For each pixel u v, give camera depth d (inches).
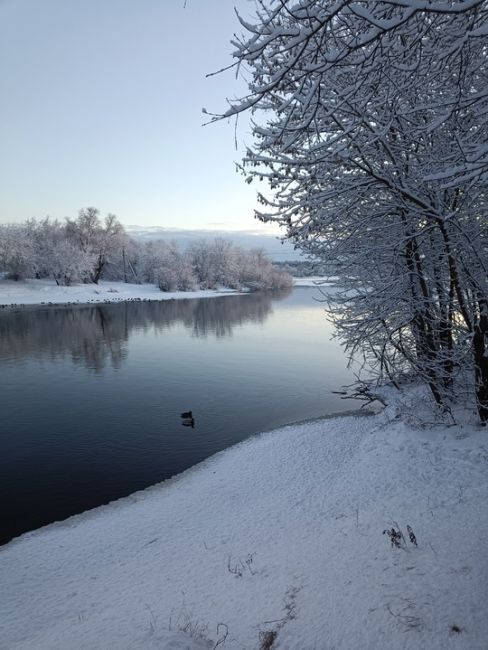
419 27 191.6
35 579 324.5
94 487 481.1
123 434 634.2
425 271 445.1
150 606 253.0
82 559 345.4
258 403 753.6
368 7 180.7
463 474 328.2
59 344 1382.9
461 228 352.2
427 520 274.8
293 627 203.6
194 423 669.3
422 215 357.1
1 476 512.4
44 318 2047.2
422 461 368.8
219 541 331.6
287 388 834.8
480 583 202.8
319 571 247.4
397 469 369.1
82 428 663.1
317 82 151.9
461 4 124.3
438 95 289.4
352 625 196.1
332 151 220.7
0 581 327.0
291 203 313.0
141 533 373.7
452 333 455.2
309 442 533.0
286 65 150.1
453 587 204.2
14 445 604.7
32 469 530.6
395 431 447.5
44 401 801.6
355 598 214.2
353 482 376.8
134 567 317.4
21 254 3191.4
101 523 403.9
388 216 406.9
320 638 192.9
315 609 213.3
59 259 3189.0
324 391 801.6
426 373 444.5
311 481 414.9
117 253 3897.6
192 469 508.4
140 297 3147.1
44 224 3823.8
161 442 601.0
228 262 4138.8
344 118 300.0
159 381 922.7
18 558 356.8
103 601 276.5
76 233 3550.7
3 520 421.4
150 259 3892.7
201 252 4190.5
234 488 437.4
